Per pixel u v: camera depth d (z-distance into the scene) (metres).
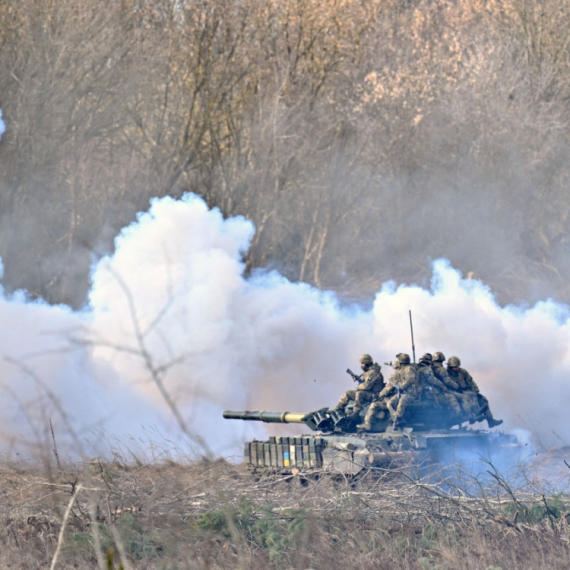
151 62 145.00
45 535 46.53
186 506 50.41
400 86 156.88
